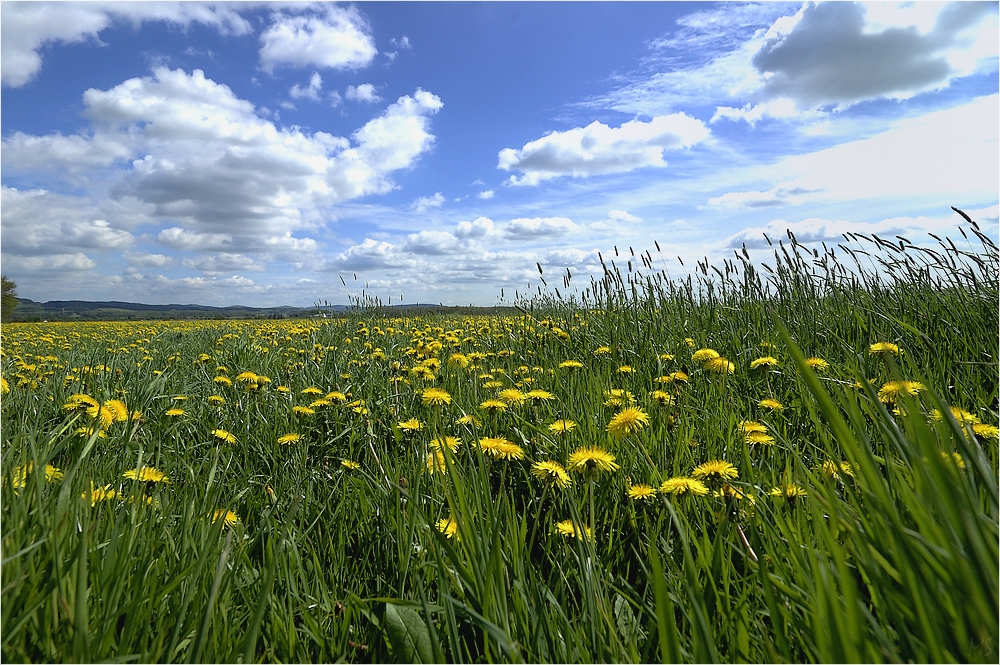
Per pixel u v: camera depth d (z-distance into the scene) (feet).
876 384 8.44
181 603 3.98
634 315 17.42
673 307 17.67
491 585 3.87
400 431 8.59
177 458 8.32
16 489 4.71
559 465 6.37
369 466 8.11
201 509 5.90
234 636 4.27
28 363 19.39
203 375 15.23
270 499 7.20
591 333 16.97
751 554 4.39
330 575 5.62
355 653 4.45
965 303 12.49
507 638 3.39
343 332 24.35
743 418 8.84
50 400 10.82
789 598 3.76
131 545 4.38
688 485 5.38
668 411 8.68
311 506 7.06
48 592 3.48
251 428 10.62
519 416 9.00
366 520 6.42
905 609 2.80
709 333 14.75
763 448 7.13
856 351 10.93
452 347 16.75
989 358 9.64
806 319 13.85
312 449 9.66
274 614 4.48
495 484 7.21
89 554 4.08
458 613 4.13
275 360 18.06
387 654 4.34
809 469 6.14
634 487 5.91
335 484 7.64
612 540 5.65
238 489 7.75
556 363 13.79
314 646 4.51
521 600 4.08
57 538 3.71
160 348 24.22
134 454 8.11
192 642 3.61
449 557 4.40
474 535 4.12
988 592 2.21
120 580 3.95
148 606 3.85
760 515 4.67
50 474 5.54
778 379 10.73
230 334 29.81
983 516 2.53
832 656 2.56
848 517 3.75
